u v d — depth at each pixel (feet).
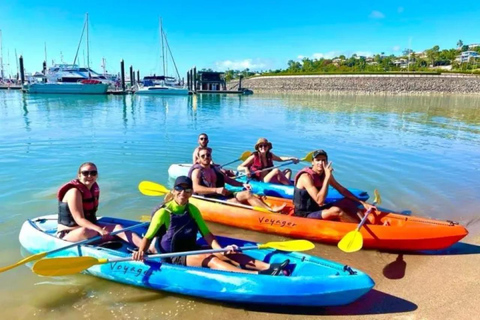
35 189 23.36
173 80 186.80
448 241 15.47
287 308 11.93
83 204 14.26
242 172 24.97
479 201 22.70
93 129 49.16
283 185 22.61
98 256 13.17
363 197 21.36
